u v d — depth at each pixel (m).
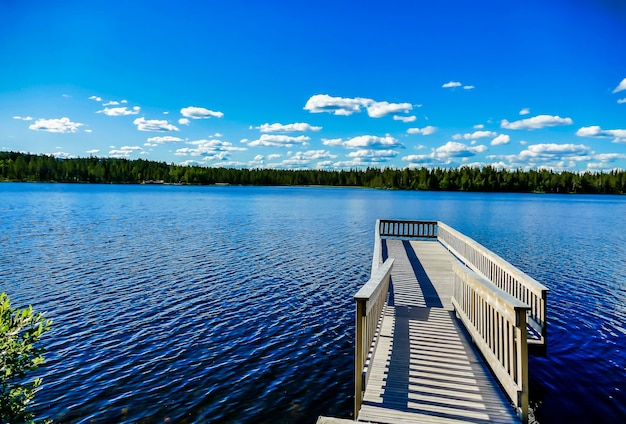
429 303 8.33
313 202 67.81
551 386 6.74
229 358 8.19
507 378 4.42
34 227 29.34
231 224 33.16
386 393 4.65
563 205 66.88
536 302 6.52
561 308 11.21
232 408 6.37
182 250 20.56
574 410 6.02
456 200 81.75
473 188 134.12
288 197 84.56
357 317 4.49
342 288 13.66
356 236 26.59
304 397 6.72
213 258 18.61
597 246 22.73
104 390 6.89
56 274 15.16
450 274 11.09
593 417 5.83
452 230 13.77
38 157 159.00
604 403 6.21
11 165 152.12
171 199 69.31
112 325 9.92
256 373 7.56
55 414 6.16
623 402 6.23
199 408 6.37
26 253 19.38
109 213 41.44
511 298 4.38
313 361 8.09
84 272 15.52
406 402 4.45
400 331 6.70
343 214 44.62
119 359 8.09
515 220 38.78
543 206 63.38
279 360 8.12
